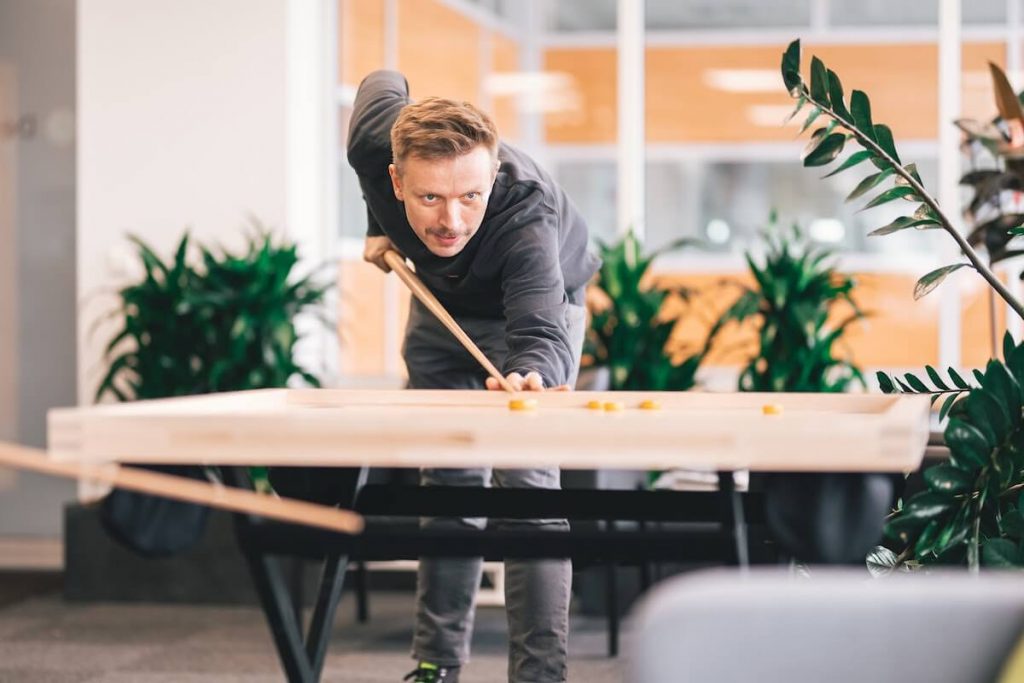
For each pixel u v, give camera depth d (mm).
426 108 2211
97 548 4715
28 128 5598
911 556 2252
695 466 1539
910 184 2424
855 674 1039
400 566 4559
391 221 2580
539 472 2670
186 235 4668
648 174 5316
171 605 4680
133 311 5031
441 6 5340
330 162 5336
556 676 2471
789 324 4473
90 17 5184
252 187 5113
